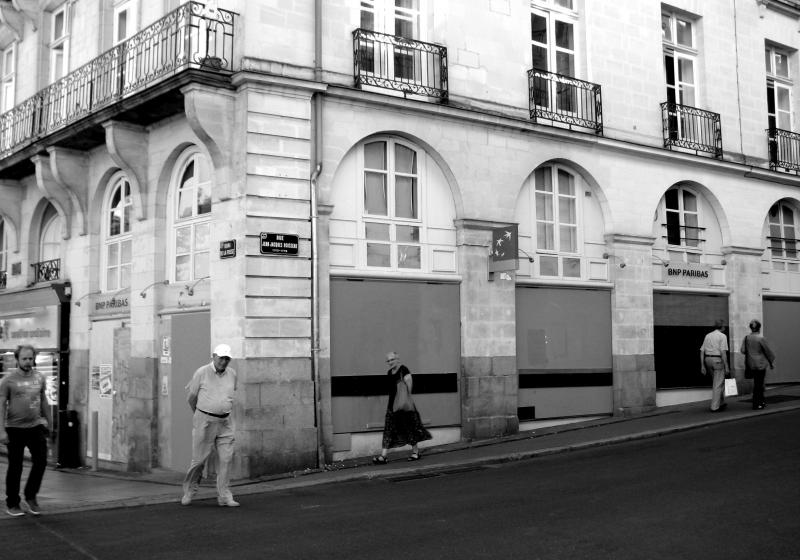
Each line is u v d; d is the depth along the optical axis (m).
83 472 14.94
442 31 15.57
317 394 13.12
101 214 16.77
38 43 18.92
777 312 21.50
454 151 15.40
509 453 13.13
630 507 8.62
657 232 19.03
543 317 16.67
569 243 17.42
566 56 17.88
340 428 13.67
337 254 14.02
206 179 14.10
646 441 13.89
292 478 12.16
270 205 12.98
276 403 12.68
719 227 20.34
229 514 9.28
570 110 17.41
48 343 17.64
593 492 9.56
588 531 7.67
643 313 18.00
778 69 22.77
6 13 19.52
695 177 19.55
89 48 17.02
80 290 16.89
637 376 17.67
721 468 10.66
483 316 15.45
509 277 15.88
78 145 16.33
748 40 21.44
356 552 7.20
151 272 14.67
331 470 12.65
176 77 12.79
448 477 11.56
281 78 13.12
